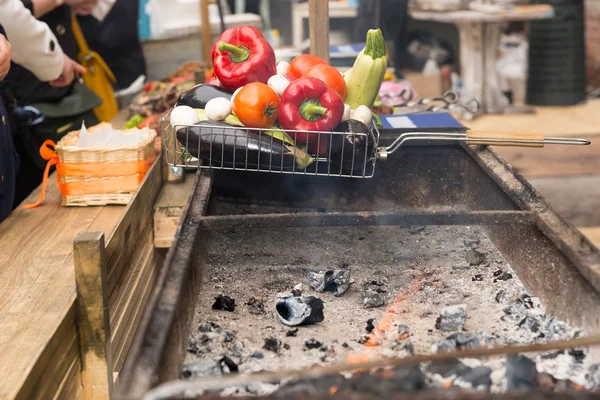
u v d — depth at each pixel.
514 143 1.89
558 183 4.32
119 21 4.00
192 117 1.85
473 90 4.75
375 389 1.11
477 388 1.18
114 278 1.89
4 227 2.23
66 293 1.76
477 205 2.10
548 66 5.01
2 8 2.61
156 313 1.15
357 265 1.90
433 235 2.07
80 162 2.38
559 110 4.93
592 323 1.28
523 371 1.20
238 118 1.84
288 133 1.80
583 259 1.31
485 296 1.64
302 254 1.97
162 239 2.44
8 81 2.80
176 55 4.78
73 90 3.12
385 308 1.62
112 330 1.85
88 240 1.62
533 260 1.59
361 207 2.32
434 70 5.36
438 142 2.26
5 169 2.32
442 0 4.65
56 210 2.40
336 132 1.77
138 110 3.30
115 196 2.42
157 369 1.01
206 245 1.76
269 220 1.54
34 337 1.50
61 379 1.57
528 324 1.42
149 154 2.46
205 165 1.94
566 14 4.92
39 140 3.02
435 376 1.20
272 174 2.25
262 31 5.15
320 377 1.17
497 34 4.70
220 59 1.98
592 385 1.19
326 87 1.77
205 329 1.44
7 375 1.35
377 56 1.93
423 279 1.78
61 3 3.12
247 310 1.59
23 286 1.80
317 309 1.52
